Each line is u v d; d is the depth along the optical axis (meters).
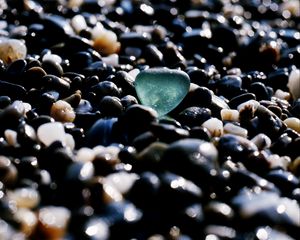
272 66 0.43
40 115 0.33
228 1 0.54
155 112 0.32
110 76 0.36
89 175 0.28
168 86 0.34
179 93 0.34
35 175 0.28
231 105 0.36
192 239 0.26
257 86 0.38
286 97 0.38
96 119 0.33
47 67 0.36
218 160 0.30
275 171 0.30
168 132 0.30
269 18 0.53
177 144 0.29
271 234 0.27
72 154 0.30
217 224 0.27
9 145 0.30
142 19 0.48
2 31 0.42
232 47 0.44
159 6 0.49
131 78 0.36
